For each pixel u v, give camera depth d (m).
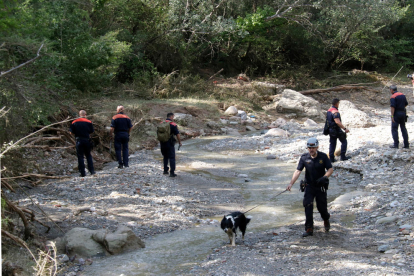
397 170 9.43
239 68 32.38
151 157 13.02
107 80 17.91
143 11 24.31
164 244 5.86
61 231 6.03
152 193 8.55
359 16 28.97
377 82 30.84
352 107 22.47
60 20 14.80
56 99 10.72
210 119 20.11
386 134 12.82
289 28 30.67
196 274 4.65
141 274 4.78
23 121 8.23
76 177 9.77
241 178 10.41
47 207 7.27
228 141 15.98
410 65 38.69
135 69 23.42
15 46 8.09
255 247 5.50
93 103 16.58
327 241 5.58
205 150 14.59
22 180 8.96
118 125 10.88
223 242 5.89
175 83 23.91
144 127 16.55
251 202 8.25
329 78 32.03
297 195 8.72
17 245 5.46
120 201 7.79
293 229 6.29
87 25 17.00
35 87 8.27
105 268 4.99
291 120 22.20
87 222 6.57
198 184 9.66
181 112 19.81
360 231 6.00
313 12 31.92
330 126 10.85
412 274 4.11
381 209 6.91
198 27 24.59
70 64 15.16
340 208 7.39
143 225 6.59
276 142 15.20
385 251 4.99
